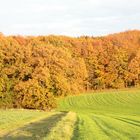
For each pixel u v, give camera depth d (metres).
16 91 94.31
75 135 26.84
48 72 94.06
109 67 149.12
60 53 100.50
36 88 92.12
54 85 94.06
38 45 102.31
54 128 31.86
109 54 150.88
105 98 120.38
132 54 153.25
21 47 100.62
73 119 45.53
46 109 92.69
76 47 151.62
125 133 29.66
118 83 148.00
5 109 86.31
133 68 148.50
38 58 97.25
